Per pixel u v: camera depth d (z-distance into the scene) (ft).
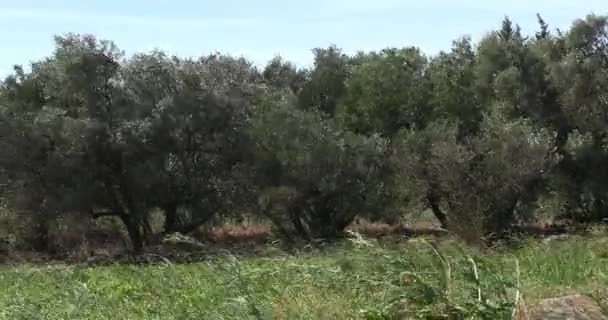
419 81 105.40
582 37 91.66
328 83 118.42
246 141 93.45
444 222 90.38
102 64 89.15
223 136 93.25
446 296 21.76
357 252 31.27
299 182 92.68
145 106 90.22
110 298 33.45
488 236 68.64
